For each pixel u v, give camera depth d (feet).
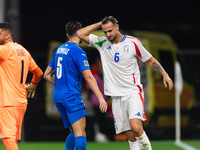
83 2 259.39
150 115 141.49
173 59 153.99
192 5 270.46
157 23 267.59
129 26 261.85
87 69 69.87
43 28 259.19
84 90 134.72
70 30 73.00
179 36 269.64
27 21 257.96
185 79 154.51
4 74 68.90
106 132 145.79
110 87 73.67
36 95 156.25
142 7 263.08
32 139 155.33
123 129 74.54
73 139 73.77
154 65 74.28
